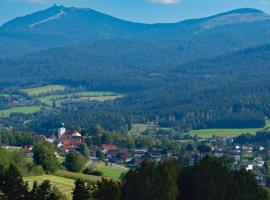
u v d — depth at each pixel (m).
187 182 131.62
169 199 126.62
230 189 130.25
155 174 127.62
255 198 133.12
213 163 131.75
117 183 132.38
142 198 127.06
